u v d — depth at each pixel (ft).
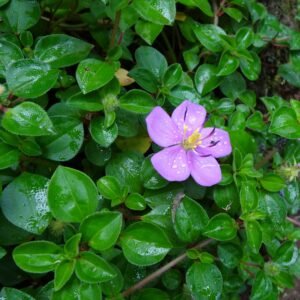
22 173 0.68
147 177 0.79
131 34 0.94
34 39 0.92
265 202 0.84
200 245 0.77
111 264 0.71
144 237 0.67
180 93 0.89
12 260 0.77
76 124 0.74
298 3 1.20
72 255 0.62
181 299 0.82
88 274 0.62
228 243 0.80
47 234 0.74
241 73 1.11
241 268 0.84
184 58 0.98
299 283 1.12
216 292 0.74
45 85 0.68
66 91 0.84
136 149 0.86
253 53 0.99
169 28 1.04
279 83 1.15
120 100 0.77
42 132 0.64
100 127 0.76
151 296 0.78
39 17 0.84
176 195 0.79
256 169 0.89
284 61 1.14
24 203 0.67
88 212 0.64
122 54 0.92
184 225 0.75
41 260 0.62
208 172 0.77
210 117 0.91
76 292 0.63
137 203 0.75
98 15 0.90
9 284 0.77
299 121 0.84
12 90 0.67
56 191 0.63
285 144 0.97
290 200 0.89
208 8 0.85
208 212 0.87
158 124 0.76
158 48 1.05
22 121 0.64
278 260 0.82
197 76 0.94
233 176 0.82
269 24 1.06
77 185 0.64
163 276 0.82
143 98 0.78
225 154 0.79
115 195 0.75
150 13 0.74
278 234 0.91
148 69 0.87
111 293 0.70
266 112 1.12
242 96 1.00
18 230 0.72
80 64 0.75
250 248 0.81
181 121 0.79
